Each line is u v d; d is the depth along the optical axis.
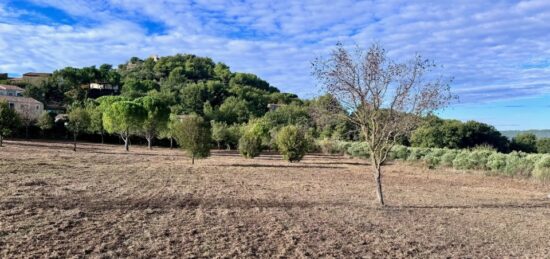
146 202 14.25
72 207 12.66
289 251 9.13
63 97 103.38
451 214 14.76
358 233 11.15
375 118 15.13
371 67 14.41
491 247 10.38
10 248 8.23
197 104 104.94
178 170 26.44
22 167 22.61
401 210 15.07
